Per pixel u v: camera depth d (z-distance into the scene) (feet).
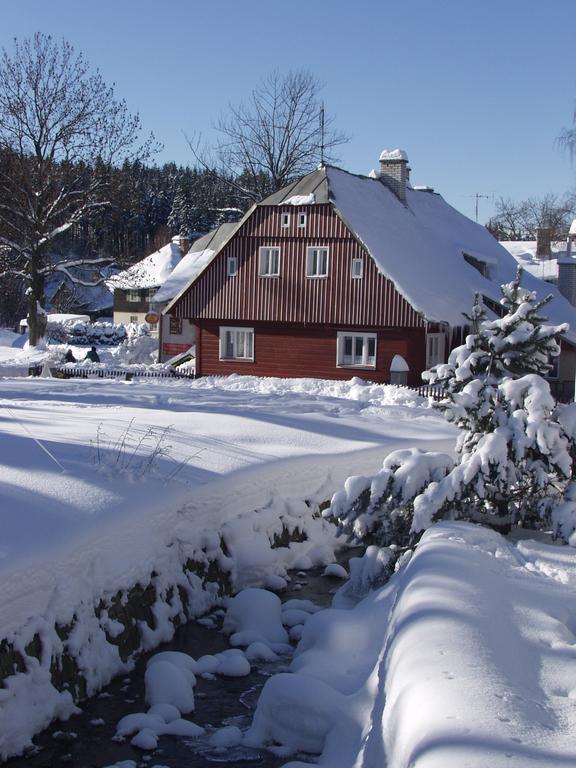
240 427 48.98
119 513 30.12
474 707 14.20
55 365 113.29
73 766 22.35
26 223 143.84
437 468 32.81
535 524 33.14
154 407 60.34
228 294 117.50
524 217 341.41
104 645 27.61
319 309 111.55
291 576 38.99
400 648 17.94
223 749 22.62
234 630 32.09
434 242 128.47
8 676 23.39
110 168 143.43
